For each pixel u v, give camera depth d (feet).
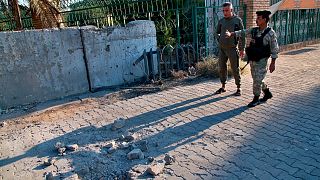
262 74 16.85
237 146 12.94
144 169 11.67
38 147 14.61
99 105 20.88
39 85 22.33
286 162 11.38
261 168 11.12
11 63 20.94
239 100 19.01
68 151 13.83
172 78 26.48
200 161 11.96
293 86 21.57
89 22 37.17
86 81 24.52
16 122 18.57
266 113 16.46
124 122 16.44
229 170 11.17
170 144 13.70
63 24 37.37
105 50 24.86
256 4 32.01
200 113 17.26
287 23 40.98
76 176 11.43
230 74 25.20
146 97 21.65
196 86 23.36
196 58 29.09
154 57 26.58
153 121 16.71
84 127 16.76
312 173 10.55
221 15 32.99
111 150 13.37
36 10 31.50
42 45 21.99
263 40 16.24
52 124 17.72
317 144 12.60
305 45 44.65
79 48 23.75
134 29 26.05
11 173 12.35
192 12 28.76
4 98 21.03
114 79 25.75
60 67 23.08
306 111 16.33
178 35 29.84
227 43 18.78
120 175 11.51
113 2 35.24
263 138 13.50
